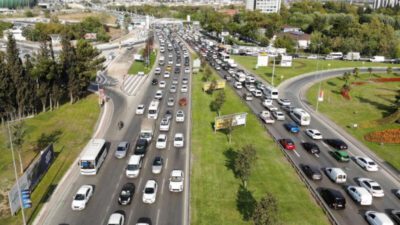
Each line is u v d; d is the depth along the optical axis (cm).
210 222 4025
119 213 4072
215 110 8275
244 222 4034
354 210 4394
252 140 6481
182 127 7125
